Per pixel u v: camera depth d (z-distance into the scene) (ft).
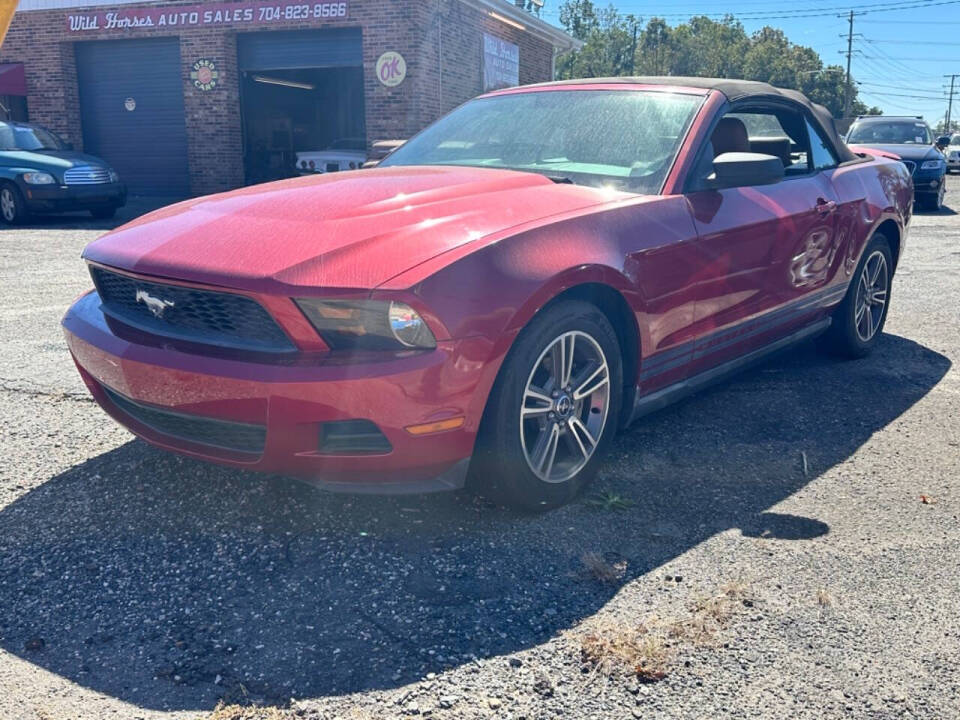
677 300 11.44
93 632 7.96
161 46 65.82
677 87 13.51
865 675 7.45
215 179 65.98
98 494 10.64
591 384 10.55
